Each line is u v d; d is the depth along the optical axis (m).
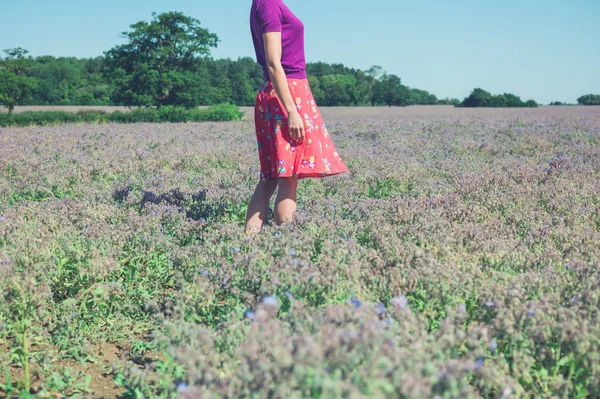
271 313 2.49
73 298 3.96
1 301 3.32
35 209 5.70
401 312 2.51
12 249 4.10
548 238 4.57
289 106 4.41
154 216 5.40
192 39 75.00
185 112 46.06
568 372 2.67
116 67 73.50
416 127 20.81
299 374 1.70
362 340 1.89
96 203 6.24
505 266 3.86
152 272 4.42
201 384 2.18
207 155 11.54
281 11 4.45
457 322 2.79
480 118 29.33
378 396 1.63
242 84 119.69
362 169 8.96
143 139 16.11
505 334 2.65
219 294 3.86
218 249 4.25
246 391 1.90
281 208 4.73
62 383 2.98
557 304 3.07
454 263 3.49
